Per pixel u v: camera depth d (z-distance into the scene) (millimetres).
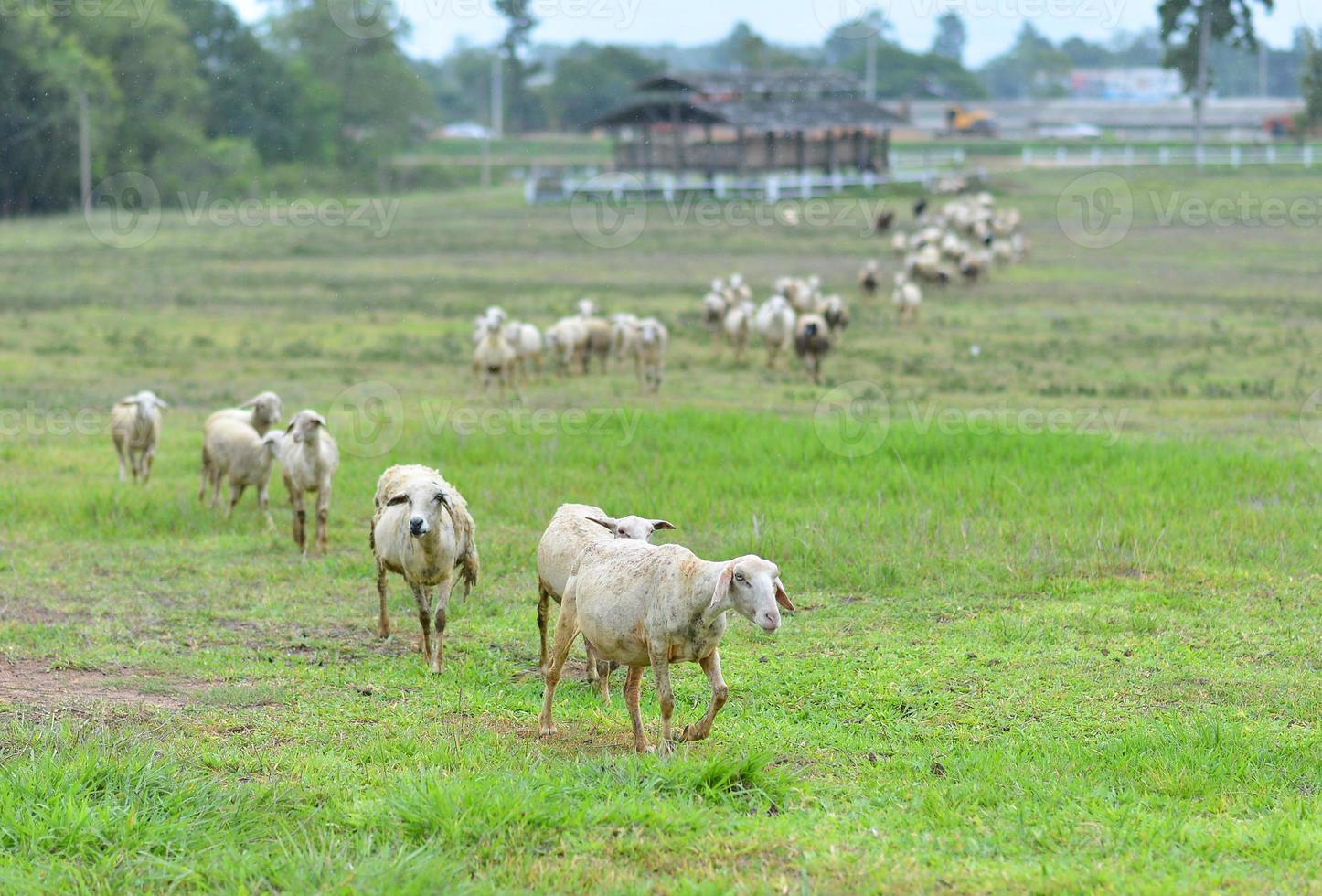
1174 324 35188
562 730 9797
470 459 19453
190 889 7164
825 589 13500
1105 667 11102
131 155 83812
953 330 34844
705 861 7285
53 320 38094
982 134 120000
